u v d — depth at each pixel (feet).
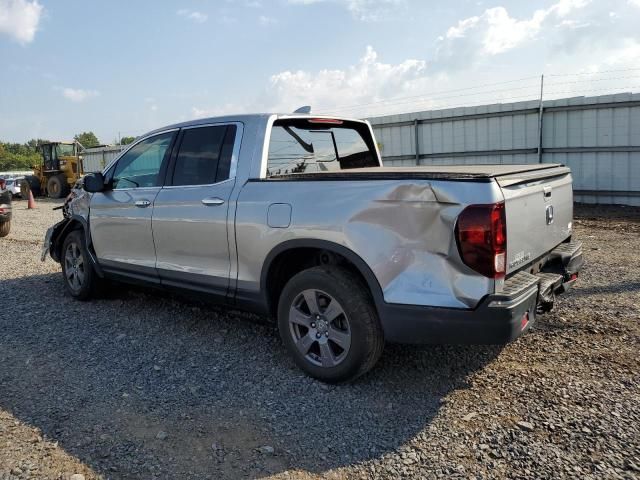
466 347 13.84
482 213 9.71
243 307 13.58
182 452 9.52
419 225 10.29
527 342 14.02
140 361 13.62
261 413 10.84
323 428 10.22
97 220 17.54
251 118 13.88
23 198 83.82
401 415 10.61
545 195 12.16
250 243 12.80
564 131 46.80
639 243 27.89
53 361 13.75
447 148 53.98
